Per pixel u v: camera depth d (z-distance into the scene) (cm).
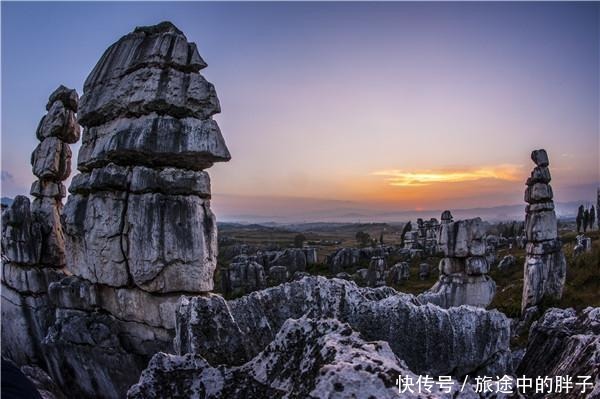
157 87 1413
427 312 811
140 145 1374
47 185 1931
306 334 604
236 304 830
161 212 1381
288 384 547
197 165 1470
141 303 1400
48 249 1825
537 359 845
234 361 734
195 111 1441
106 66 1560
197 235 1406
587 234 7475
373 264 6019
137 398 584
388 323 794
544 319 1023
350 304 817
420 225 9212
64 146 1978
